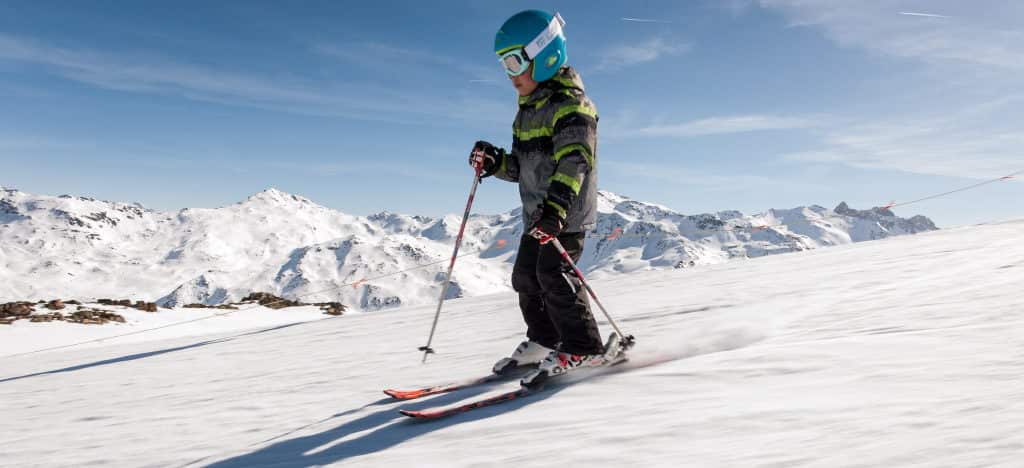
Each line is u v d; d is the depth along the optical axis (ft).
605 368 10.24
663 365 9.71
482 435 7.34
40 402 15.55
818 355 8.55
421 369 14.11
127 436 10.28
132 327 57.62
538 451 6.37
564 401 8.39
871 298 15.40
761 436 5.67
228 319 64.49
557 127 9.62
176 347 30.81
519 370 11.08
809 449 5.10
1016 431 4.63
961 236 36.73
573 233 10.13
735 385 7.70
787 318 13.78
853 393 6.56
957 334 8.87
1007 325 9.07
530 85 10.01
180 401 13.33
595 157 9.88
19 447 10.28
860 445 4.97
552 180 9.36
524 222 10.75
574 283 9.91
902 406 5.83
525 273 10.53
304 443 8.41
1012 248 24.97
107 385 17.62
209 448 8.89
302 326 36.32
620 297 25.50
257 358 20.88
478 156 10.79
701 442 5.79
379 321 31.42
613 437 6.40
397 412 9.53
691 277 32.76
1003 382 6.07
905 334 9.41
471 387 10.77
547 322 10.99
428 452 7.02
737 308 17.17
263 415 10.81
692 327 14.79
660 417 6.85
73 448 9.81
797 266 30.50
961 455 4.37
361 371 14.92
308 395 12.36
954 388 6.14
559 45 9.80
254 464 7.75
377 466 6.81
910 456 4.54
